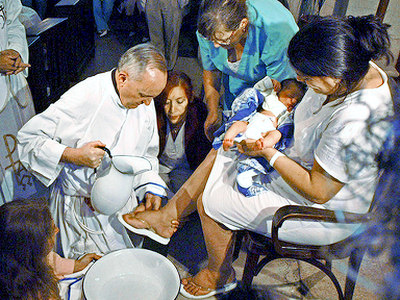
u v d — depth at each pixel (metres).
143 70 1.76
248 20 2.20
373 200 1.81
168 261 1.81
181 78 2.64
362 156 1.65
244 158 2.11
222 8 2.06
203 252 2.63
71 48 4.79
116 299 1.74
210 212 2.08
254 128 2.03
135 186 2.27
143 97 1.85
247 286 2.22
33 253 1.41
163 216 2.19
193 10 6.31
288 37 2.29
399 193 1.70
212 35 2.14
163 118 2.72
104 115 1.94
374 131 1.62
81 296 1.85
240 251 2.66
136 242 2.40
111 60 5.82
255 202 1.99
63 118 1.89
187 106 2.71
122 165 1.84
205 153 2.85
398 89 1.72
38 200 1.52
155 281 1.82
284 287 2.40
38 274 1.42
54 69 4.27
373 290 2.04
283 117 2.13
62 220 2.16
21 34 2.60
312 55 1.57
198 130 2.77
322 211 1.81
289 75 2.39
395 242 1.72
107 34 6.67
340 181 1.71
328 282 2.46
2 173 2.51
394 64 4.43
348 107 1.65
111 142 2.02
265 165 1.99
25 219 1.42
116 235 2.24
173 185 2.79
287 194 2.00
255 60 2.45
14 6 2.53
